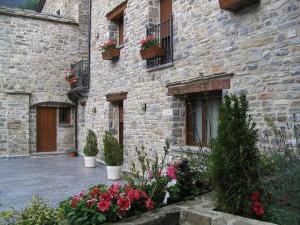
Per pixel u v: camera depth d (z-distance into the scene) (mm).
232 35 5320
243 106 3293
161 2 7852
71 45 13156
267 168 3434
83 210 3061
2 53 11805
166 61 7152
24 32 12195
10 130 11984
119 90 9383
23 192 6938
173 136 6805
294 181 2896
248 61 5012
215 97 6086
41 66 12547
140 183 3850
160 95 7293
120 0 9352
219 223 2945
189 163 4316
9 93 11922
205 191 3936
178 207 3418
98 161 10773
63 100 13031
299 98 4277
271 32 4668
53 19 12680
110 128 10102
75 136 13422
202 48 5988
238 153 3152
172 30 6852
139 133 8203
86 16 13461
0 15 11734
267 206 3105
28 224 3014
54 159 12047
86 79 12062
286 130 4395
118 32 10195
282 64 4504
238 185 3119
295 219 2727
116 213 3102
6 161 11453
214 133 6148
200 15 6047
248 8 5023
